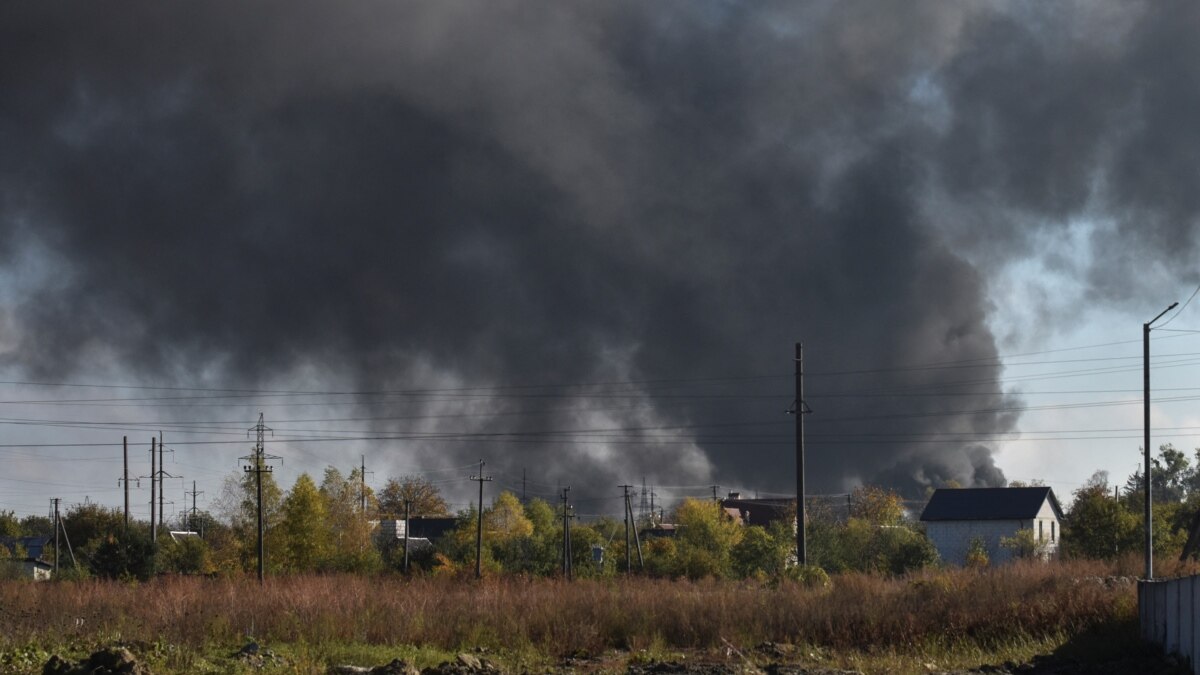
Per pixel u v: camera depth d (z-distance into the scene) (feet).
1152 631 135.03
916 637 149.69
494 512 565.94
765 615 165.58
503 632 155.43
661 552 451.53
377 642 150.30
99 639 132.16
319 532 409.28
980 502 440.45
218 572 357.00
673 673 121.90
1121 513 334.44
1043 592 169.17
